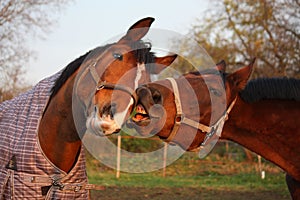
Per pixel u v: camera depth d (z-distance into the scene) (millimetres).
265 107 3623
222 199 9180
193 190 10453
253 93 3611
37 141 2871
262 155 3727
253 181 12609
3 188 2934
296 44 18844
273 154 3693
